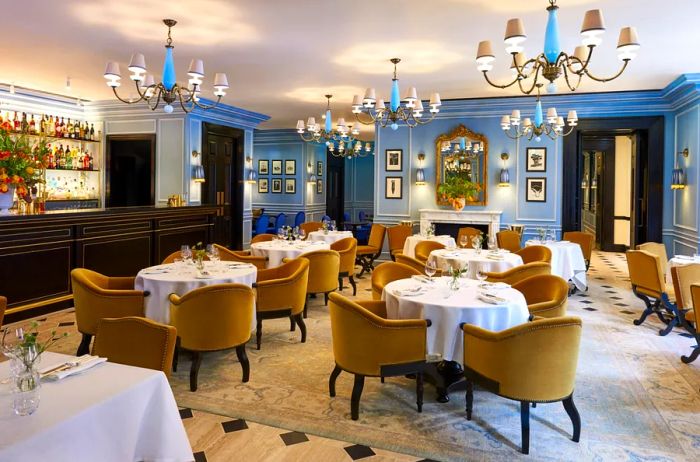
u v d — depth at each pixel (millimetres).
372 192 16969
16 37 5449
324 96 8766
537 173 8961
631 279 5523
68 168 9102
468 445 2889
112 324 2494
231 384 3742
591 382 3848
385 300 3764
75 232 5781
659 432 3057
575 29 5109
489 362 2863
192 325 3545
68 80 7477
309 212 14172
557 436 3002
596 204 12594
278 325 5344
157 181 9484
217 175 10258
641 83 7648
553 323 2699
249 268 4668
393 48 5793
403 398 3512
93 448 1773
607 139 12141
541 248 6074
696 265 4504
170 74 5062
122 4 4496
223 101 9320
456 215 9203
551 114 7066
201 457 2734
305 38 5434
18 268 5172
